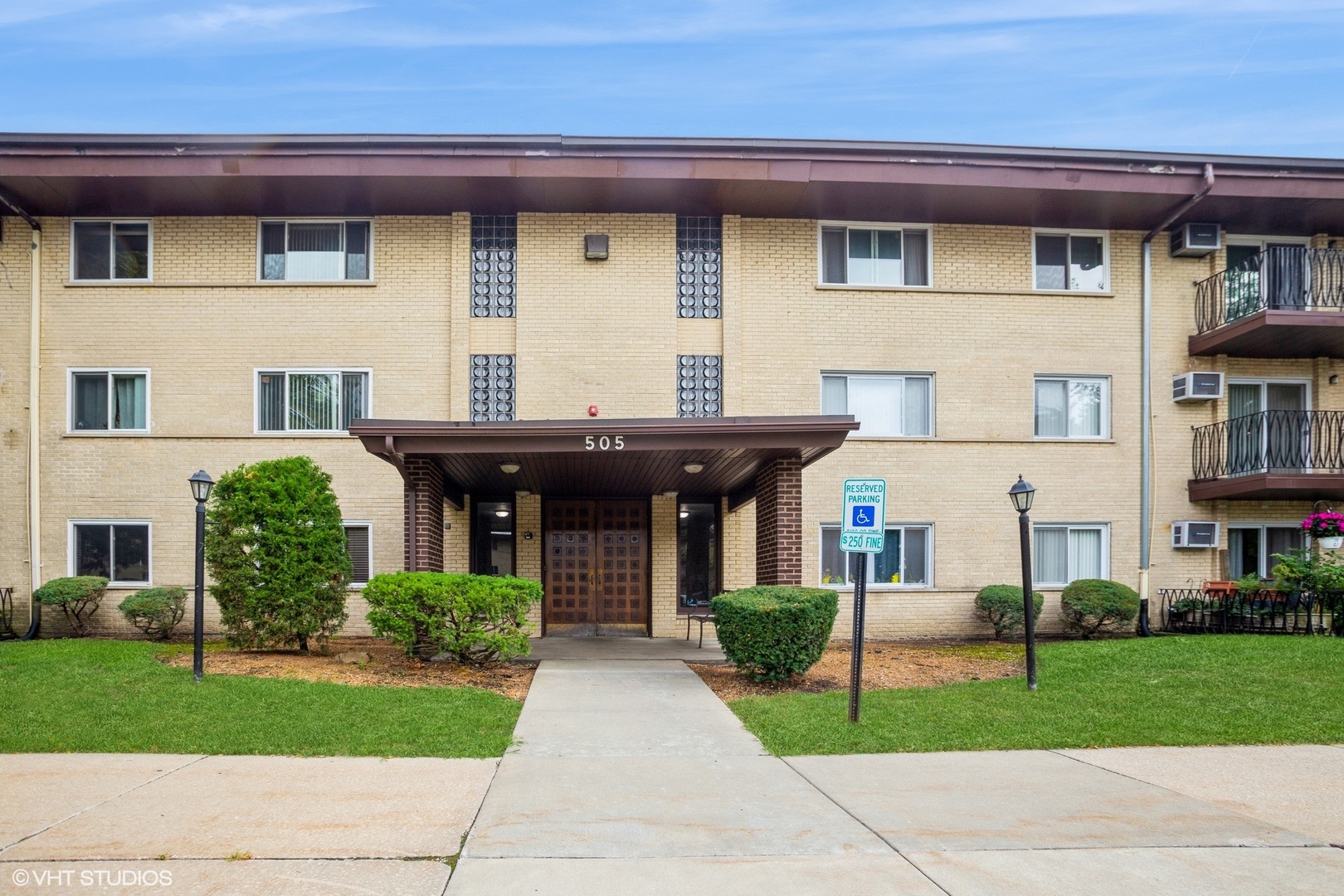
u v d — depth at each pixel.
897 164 13.83
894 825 5.39
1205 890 4.47
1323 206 14.66
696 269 14.86
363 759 6.85
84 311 14.38
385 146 13.35
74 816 5.44
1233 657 10.61
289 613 10.73
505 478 13.48
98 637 13.75
